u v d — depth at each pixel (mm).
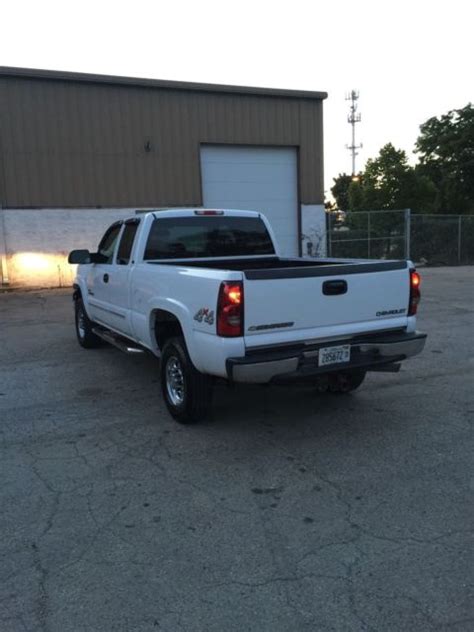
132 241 6082
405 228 21109
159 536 3252
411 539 3180
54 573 2914
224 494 3752
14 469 4180
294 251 19656
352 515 3453
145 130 17078
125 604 2672
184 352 4832
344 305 4633
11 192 15758
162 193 17484
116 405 5676
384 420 5105
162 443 4652
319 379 4777
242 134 18297
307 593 2732
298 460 4273
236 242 6434
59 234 16391
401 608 2615
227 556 3049
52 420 5250
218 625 2525
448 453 4348
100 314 7230
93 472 4117
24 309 12641
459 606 2623
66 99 16062
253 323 4254
